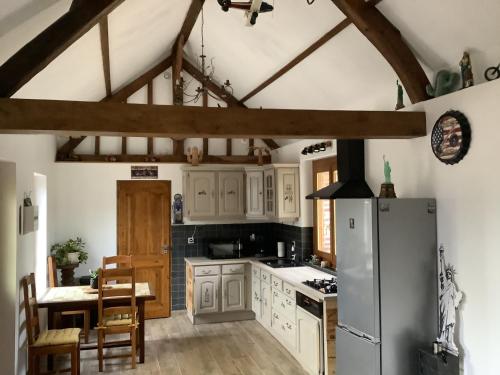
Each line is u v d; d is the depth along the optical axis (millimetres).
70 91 4863
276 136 3307
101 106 3004
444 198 3363
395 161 3945
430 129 3477
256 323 6383
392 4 3305
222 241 6887
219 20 4941
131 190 6895
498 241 2883
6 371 3838
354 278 3512
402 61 3521
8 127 2857
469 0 2844
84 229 6688
